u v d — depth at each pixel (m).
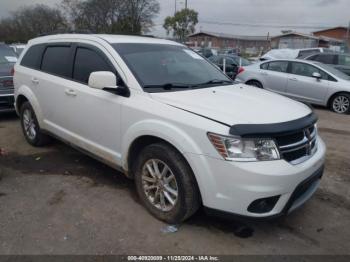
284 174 2.93
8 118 7.75
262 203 3.00
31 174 4.63
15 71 5.73
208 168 3.01
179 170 3.21
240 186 2.90
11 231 3.33
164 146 3.35
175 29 49.91
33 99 5.23
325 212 3.87
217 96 3.64
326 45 64.06
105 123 3.96
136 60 3.97
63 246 3.13
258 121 3.03
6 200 3.92
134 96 3.64
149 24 43.56
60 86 4.60
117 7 41.72
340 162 5.46
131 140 3.62
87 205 3.84
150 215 3.65
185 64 4.40
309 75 10.31
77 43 4.54
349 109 9.63
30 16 52.22
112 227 3.43
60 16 49.72
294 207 3.21
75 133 4.54
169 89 3.76
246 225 3.54
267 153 2.95
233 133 2.90
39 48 5.34
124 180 4.50
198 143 3.05
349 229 3.56
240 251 3.14
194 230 3.42
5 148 5.63
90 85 3.66
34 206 3.80
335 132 7.54
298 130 3.13
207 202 3.10
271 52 18.14
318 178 3.56
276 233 3.43
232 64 16.70
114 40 4.21
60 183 4.38
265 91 4.25
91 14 41.78
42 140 5.54
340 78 9.90
